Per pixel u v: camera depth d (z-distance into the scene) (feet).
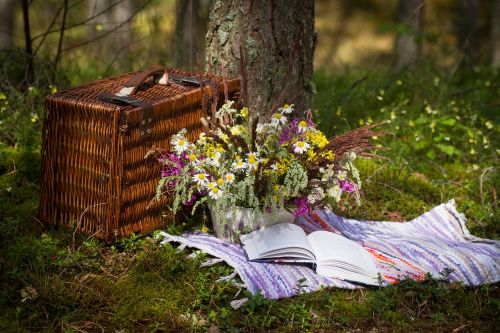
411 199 14.75
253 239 11.59
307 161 11.53
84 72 19.84
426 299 10.90
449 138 17.06
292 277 11.06
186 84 12.55
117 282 10.78
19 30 38.50
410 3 37.63
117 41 25.40
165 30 21.93
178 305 10.44
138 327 9.95
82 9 28.12
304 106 13.91
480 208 14.44
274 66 13.35
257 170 11.27
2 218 12.30
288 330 9.99
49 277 10.69
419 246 12.33
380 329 10.25
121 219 11.43
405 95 19.66
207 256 11.65
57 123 11.48
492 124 18.01
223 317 10.07
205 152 11.87
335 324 10.27
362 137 11.80
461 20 44.78
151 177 11.78
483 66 24.09
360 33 51.90
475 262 11.88
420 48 22.74
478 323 10.54
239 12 13.21
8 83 15.94
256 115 13.46
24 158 14.37
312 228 12.77
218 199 11.23
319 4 55.21
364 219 13.84
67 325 9.82
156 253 11.49
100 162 11.19
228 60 13.48
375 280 11.23
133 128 11.17
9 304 10.16
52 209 11.89
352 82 21.08
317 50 29.63
